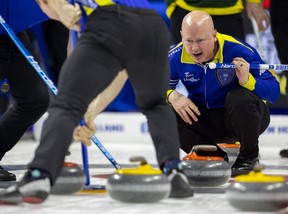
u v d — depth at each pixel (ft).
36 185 23.39
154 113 26.27
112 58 24.44
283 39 49.78
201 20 32.55
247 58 34.12
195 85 35.01
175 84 35.50
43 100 32.91
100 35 24.23
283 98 63.16
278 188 23.44
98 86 24.40
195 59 33.32
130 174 24.98
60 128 23.70
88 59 24.14
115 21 24.32
